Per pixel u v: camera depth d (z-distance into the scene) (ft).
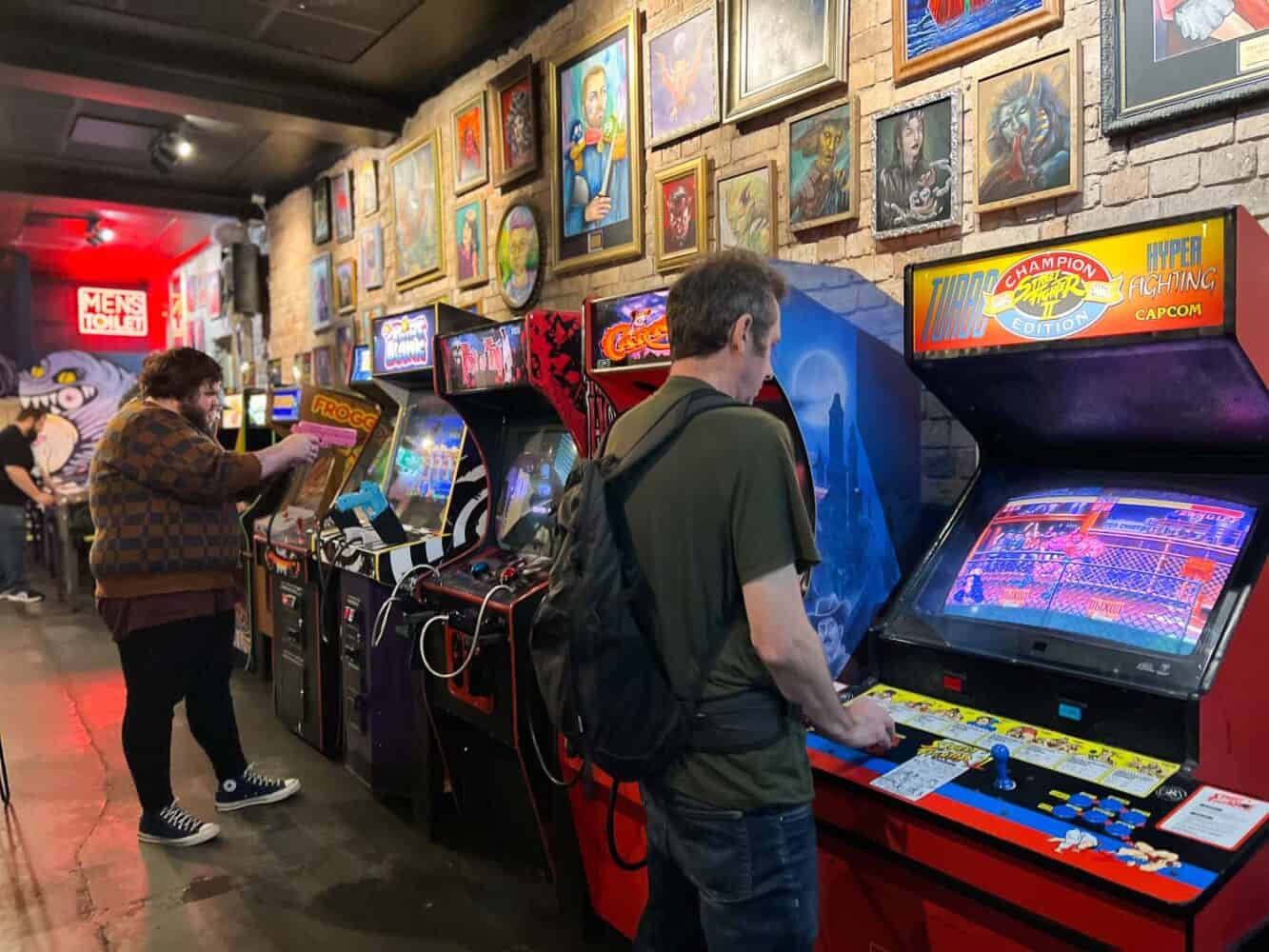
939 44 7.57
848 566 6.23
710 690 4.17
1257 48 5.70
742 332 4.36
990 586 5.48
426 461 11.40
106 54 13.62
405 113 16.34
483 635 7.71
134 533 8.68
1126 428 5.19
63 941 7.62
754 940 4.14
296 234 21.95
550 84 12.41
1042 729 4.84
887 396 6.72
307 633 11.66
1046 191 6.89
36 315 36.63
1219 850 3.66
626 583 4.25
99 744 12.30
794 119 8.93
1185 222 4.06
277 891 8.40
